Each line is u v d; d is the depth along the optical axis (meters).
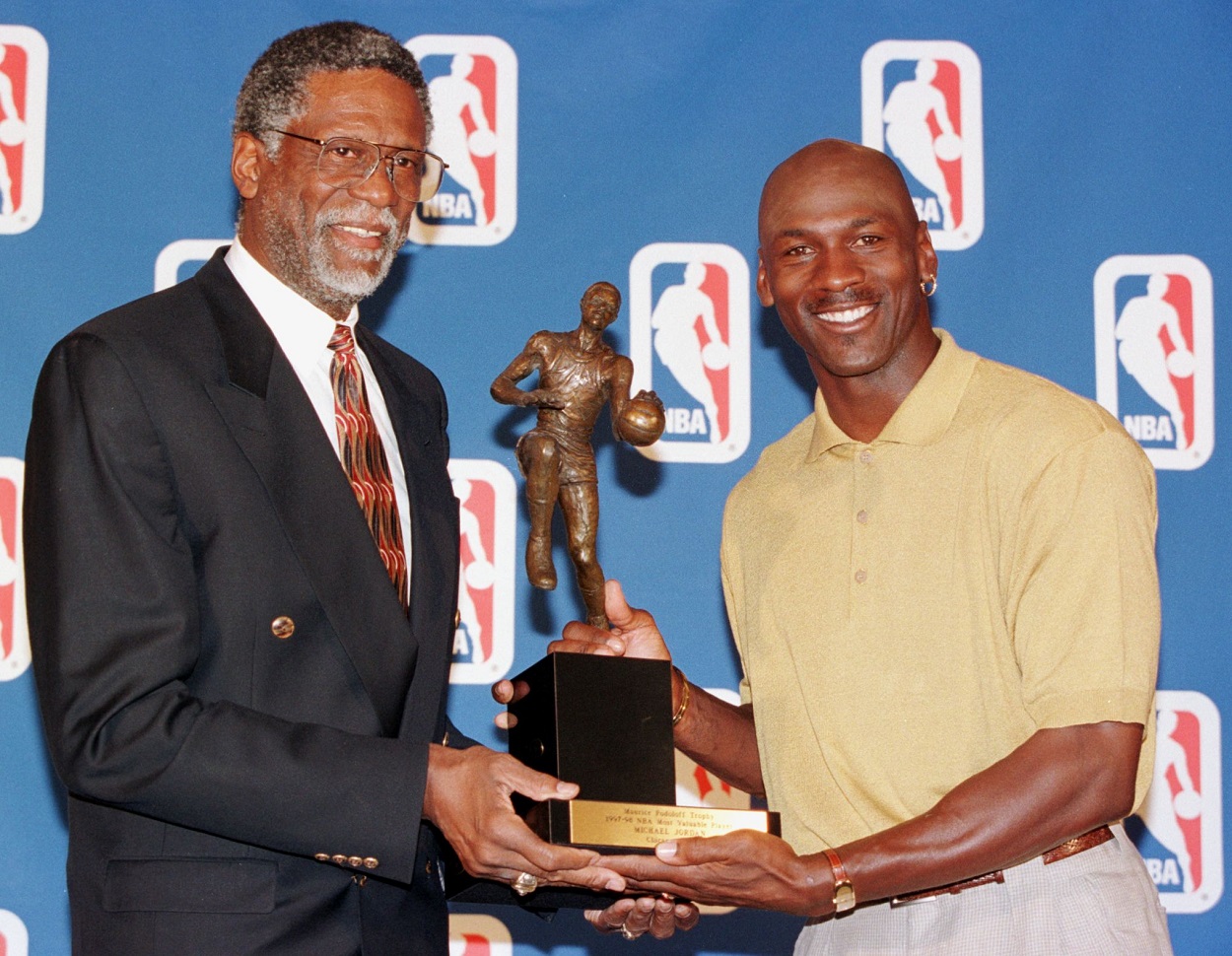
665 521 4.25
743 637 3.55
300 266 3.06
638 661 3.04
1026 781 2.94
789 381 4.29
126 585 2.74
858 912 3.16
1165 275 4.31
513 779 2.78
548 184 4.33
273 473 2.86
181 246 4.24
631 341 4.30
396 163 3.09
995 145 4.36
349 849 2.71
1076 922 2.99
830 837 3.25
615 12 4.39
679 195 4.34
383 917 2.88
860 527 3.26
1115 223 4.33
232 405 2.87
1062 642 3.01
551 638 4.19
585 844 2.83
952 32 4.39
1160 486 4.25
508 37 4.36
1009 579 3.12
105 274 4.21
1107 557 3.03
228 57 4.30
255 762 2.69
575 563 3.27
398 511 3.11
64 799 4.02
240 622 2.82
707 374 4.29
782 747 3.35
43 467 2.82
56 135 4.24
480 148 4.33
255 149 3.13
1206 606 4.19
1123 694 2.96
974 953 3.01
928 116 4.36
